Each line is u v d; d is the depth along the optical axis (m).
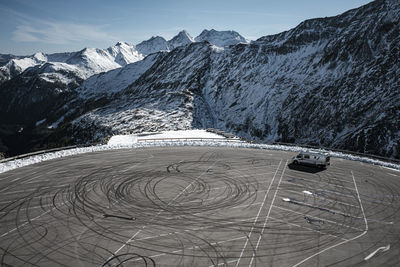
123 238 16.33
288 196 22.94
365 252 15.31
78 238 16.28
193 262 14.27
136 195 22.69
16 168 30.22
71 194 22.75
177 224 18.05
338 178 27.94
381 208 20.86
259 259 14.58
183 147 43.56
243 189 24.36
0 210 19.67
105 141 50.41
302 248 15.60
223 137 55.97
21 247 15.34
